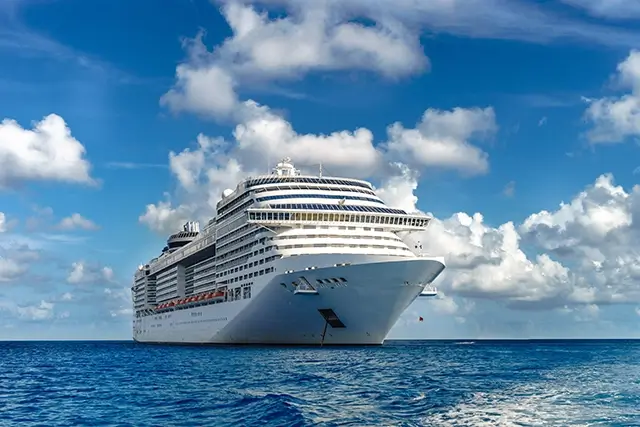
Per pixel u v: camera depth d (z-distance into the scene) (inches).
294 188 4170.8
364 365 2952.8
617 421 1512.1
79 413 1788.9
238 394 1996.8
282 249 3789.4
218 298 4603.8
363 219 3890.3
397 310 3587.6
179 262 5974.4
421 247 3880.4
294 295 3666.3
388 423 1481.3
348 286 3457.2
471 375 2623.0
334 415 1579.7
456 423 1488.7
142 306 7421.3
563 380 2431.1
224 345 4753.9
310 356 3435.0
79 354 5910.4
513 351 5442.9
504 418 1550.2
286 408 1669.5
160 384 2406.5
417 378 2421.3
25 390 2436.0
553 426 1456.7
